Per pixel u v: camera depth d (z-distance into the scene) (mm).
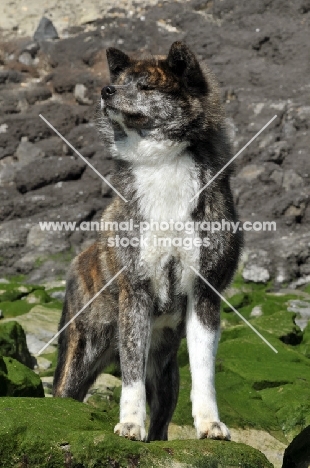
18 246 14406
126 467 5988
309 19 17297
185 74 7340
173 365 8070
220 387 9414
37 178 15234
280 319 11609
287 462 7047
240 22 17500
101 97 7430
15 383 8102
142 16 18219
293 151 15148
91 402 9305
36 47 18141
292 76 16266
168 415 8117
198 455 6160
